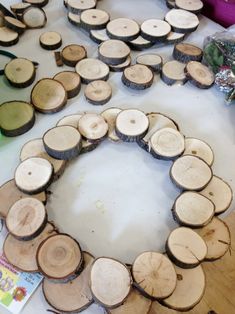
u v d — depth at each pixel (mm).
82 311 331
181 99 511
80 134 428
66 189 412
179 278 345
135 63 551
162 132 440
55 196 406
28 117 453
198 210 381
